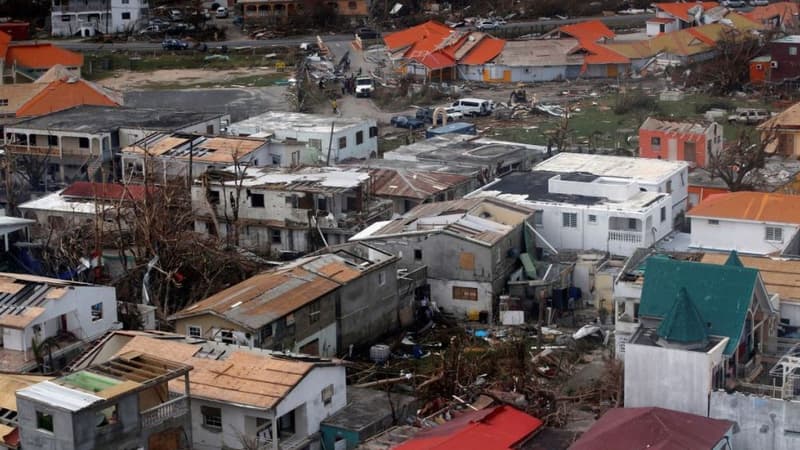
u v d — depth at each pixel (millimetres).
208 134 91250
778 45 122125
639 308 52969
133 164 85062
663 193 74312
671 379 48938
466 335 62969
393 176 81000
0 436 45438
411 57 132250
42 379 49250
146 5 157875
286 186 74375
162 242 67812
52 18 154625
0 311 55094
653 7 163250
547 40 134625
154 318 61594
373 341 62469
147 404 46250
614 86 126875
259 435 47938
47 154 89625
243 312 56219
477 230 67125
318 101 121188
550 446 47719
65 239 70312
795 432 46844
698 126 89750
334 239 73125
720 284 51500
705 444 44938
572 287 67188
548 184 75562
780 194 70062
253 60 141125
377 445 48219
